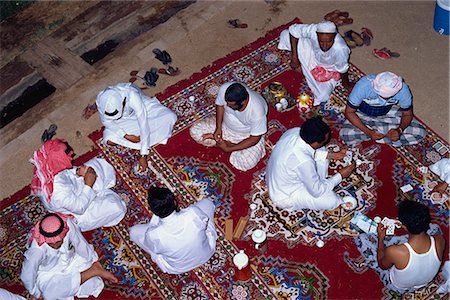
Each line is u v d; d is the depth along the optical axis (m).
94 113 5.92
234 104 4.80
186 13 6.51
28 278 4.44
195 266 4.95
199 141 5.61
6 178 5.61
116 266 5.08
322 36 5.22
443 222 5.10
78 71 6.20
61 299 4.82
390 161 5.40
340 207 5.18
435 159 5.40
